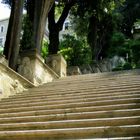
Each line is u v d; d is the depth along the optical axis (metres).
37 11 13.82
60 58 14.63
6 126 6.07
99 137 4.92
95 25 24.67
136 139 4.39
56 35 18.61
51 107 7.11
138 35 33.00
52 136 5.24
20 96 9.27
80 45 22.62
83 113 5.98
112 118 5.40
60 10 21.59
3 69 9.54
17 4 12.06
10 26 12.71
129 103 6.45
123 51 26.83
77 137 5.07
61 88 9.70
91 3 21.58
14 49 11.64
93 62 23.16
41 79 12.11
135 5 37.50
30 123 5.91
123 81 9.41
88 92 8.27
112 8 23.73
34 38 13.36
